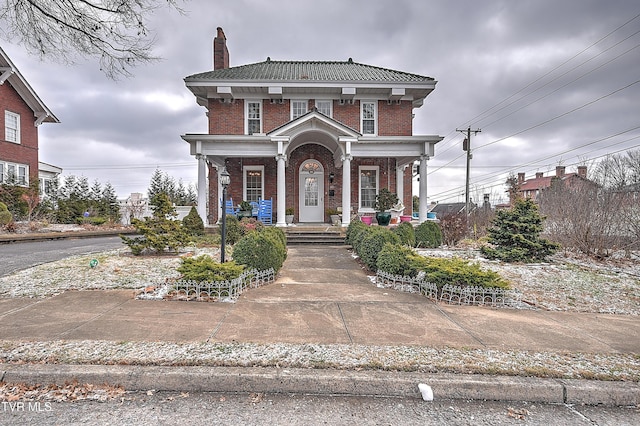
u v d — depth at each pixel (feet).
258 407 8.88
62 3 15.05
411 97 54.49
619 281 22.22
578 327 14.16
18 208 54.13
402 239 32.91
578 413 8.85
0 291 18.20
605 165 55.26
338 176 54.80
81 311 15.20
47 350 10.97
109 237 51.08
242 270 19.39
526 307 17.06
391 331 13.30
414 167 82.33
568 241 31.48
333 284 21.12
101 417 8.32
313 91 53.21
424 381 9.56
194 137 42.52
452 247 36.73
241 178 54.44
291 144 48.55
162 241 29.01
